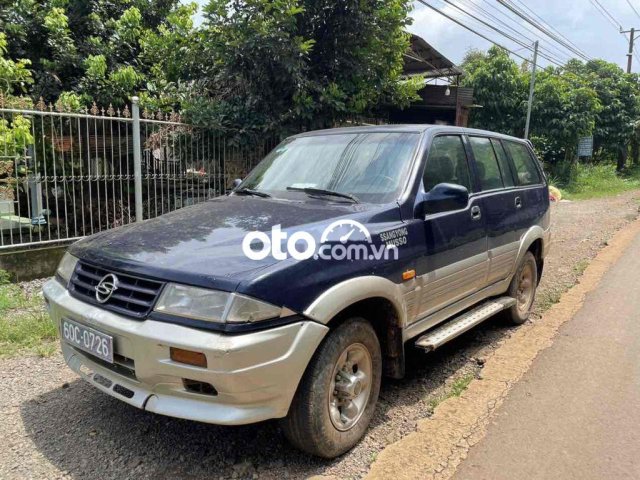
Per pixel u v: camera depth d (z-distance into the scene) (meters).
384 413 3.33
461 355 4.34
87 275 2.74
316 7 8.97
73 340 2.73
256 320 2.30
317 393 2.57
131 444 2.89
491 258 4.21
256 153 8.48
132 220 7.07
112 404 3.32
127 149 6.81
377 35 9.39
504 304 4.49
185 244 2.68
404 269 3.11
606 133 24.58
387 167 3.50
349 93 9.41
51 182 6.31
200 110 7.55
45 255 6.14
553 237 10.19
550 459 2.80
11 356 3.99
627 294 6.08
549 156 22.25
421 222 3.33
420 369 4.05
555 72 22.84
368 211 3.08
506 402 3.43
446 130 3.97
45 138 6.38
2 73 6.47
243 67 8.72
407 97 10.62
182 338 2.26
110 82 8.72
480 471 2.68
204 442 2.94
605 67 26.84
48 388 3.52
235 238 2.70
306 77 8.88
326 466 2.74
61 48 8.66
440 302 3.61
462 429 3.08
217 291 2.29
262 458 2.80
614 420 3.21
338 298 2.59
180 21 9.25
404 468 2.69
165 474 2.64
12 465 2.67
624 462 2.79
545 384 3.70
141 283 2.48
